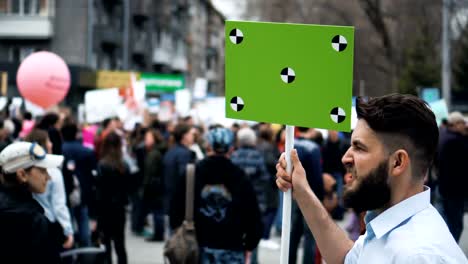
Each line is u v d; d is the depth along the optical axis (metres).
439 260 2.13
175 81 39.72
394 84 38.34
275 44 3.13
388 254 2.25
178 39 60.88
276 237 12.97
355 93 39.66
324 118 3.05
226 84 3.23
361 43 38.97
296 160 2.90
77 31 36.62
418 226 2.25
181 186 5.68
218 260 5.61
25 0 36.53
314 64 3.07
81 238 9.02
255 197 5.68
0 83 26.28
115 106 15.02
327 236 2.82
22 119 16.22
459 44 33.69
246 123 16.22
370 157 2.35
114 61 41.47
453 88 35.91
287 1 41.28
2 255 4.07
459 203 10.12
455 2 25.59
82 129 15.68
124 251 8.95
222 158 5.65
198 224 5.63
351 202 2.40
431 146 2.34
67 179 8.25
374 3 35.38
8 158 4.34
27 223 4.12
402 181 2.33
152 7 49.81
